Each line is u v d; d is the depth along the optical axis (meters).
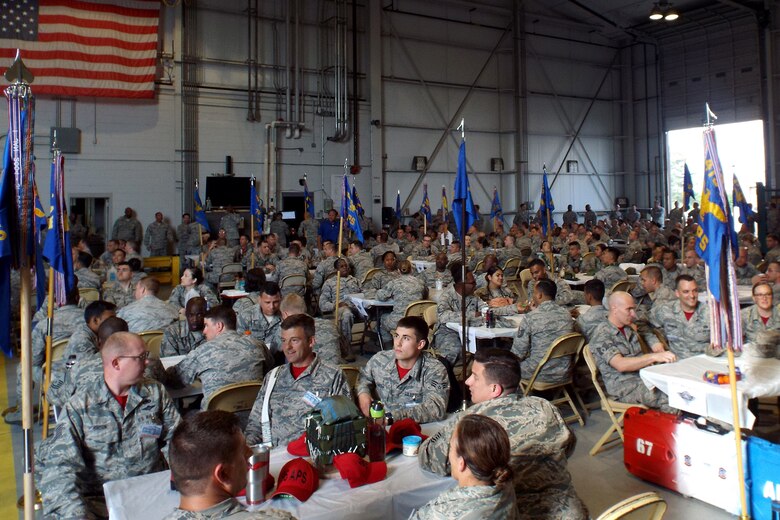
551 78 20.11
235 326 3.92
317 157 15.92
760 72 18.17
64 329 4.97
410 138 17.58
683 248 9.68
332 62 15.96
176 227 14.22
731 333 3.15
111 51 12.86
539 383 4.66
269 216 14.88
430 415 3.00
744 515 3.09
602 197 21.47
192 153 14.34
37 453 2.63
